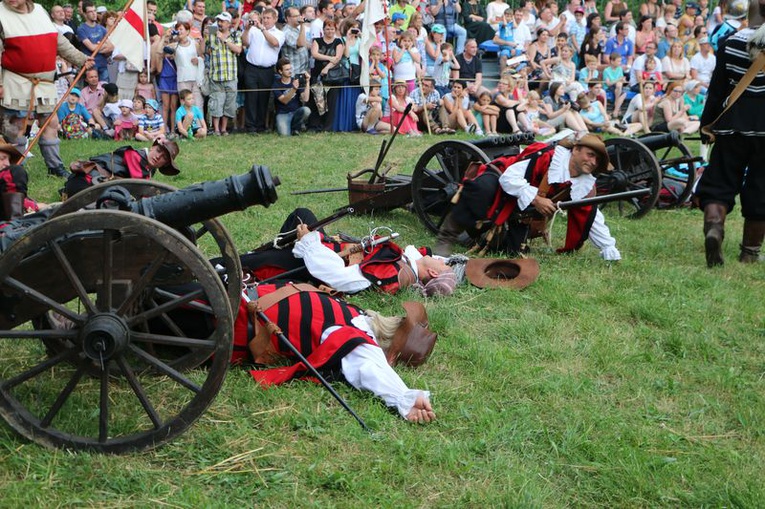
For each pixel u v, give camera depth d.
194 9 12.89
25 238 3.24
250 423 3.75
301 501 3.20
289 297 4.24
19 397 3.82
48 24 8.14
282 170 9.97
